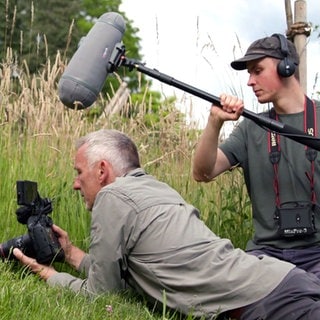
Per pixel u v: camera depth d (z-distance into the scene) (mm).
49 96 6801
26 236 4688
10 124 6574
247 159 5062
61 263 5133
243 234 6074
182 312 4113
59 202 5867
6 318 3498
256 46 4914
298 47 6141
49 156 6406
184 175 6469
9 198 5770
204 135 4809
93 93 4609
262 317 3939
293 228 4785
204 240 4176
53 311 3727
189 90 4555
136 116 6754
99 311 3996
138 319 4082
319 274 4684
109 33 4641
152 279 4172
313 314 3846
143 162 6520
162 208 4227
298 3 6109
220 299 4039
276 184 4879
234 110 4543
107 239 4203
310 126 4867
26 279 4219
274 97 4906
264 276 4031
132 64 4602
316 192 4812
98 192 4328
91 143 4477
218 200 6422
